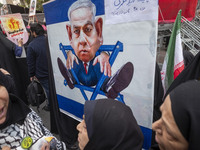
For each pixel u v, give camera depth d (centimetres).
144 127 98
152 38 79
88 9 105
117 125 64
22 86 307
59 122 188
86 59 120
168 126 41
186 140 38
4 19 245
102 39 103
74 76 139
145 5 77
